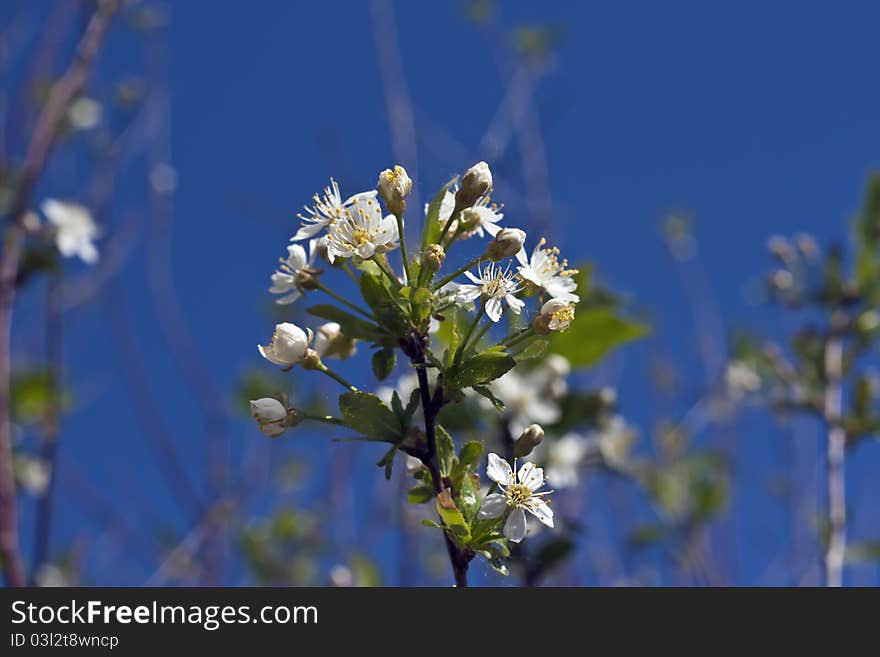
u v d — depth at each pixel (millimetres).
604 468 7070
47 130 7910
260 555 9258
